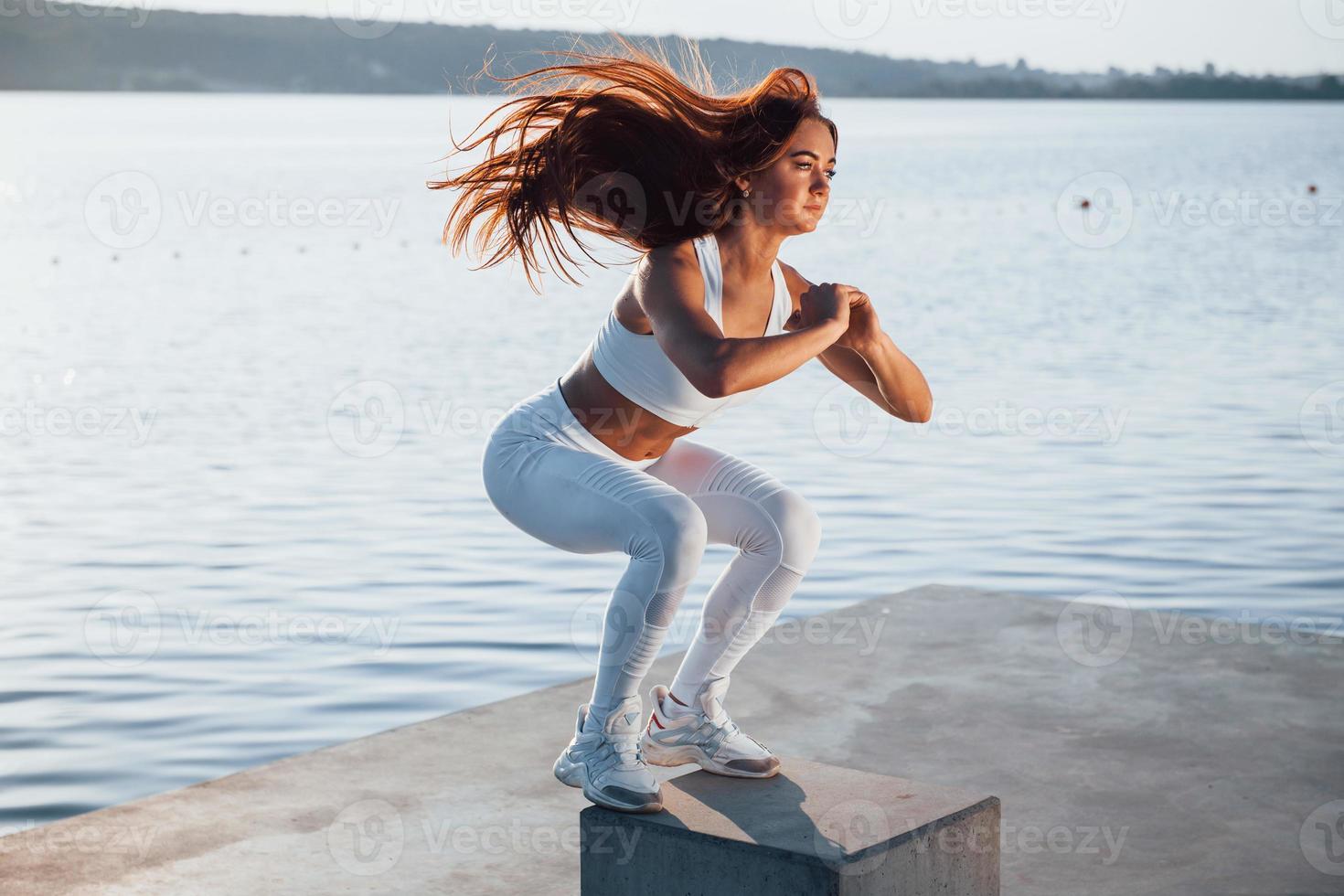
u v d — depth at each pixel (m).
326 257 26.58
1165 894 2.70
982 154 56.88
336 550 6.43
